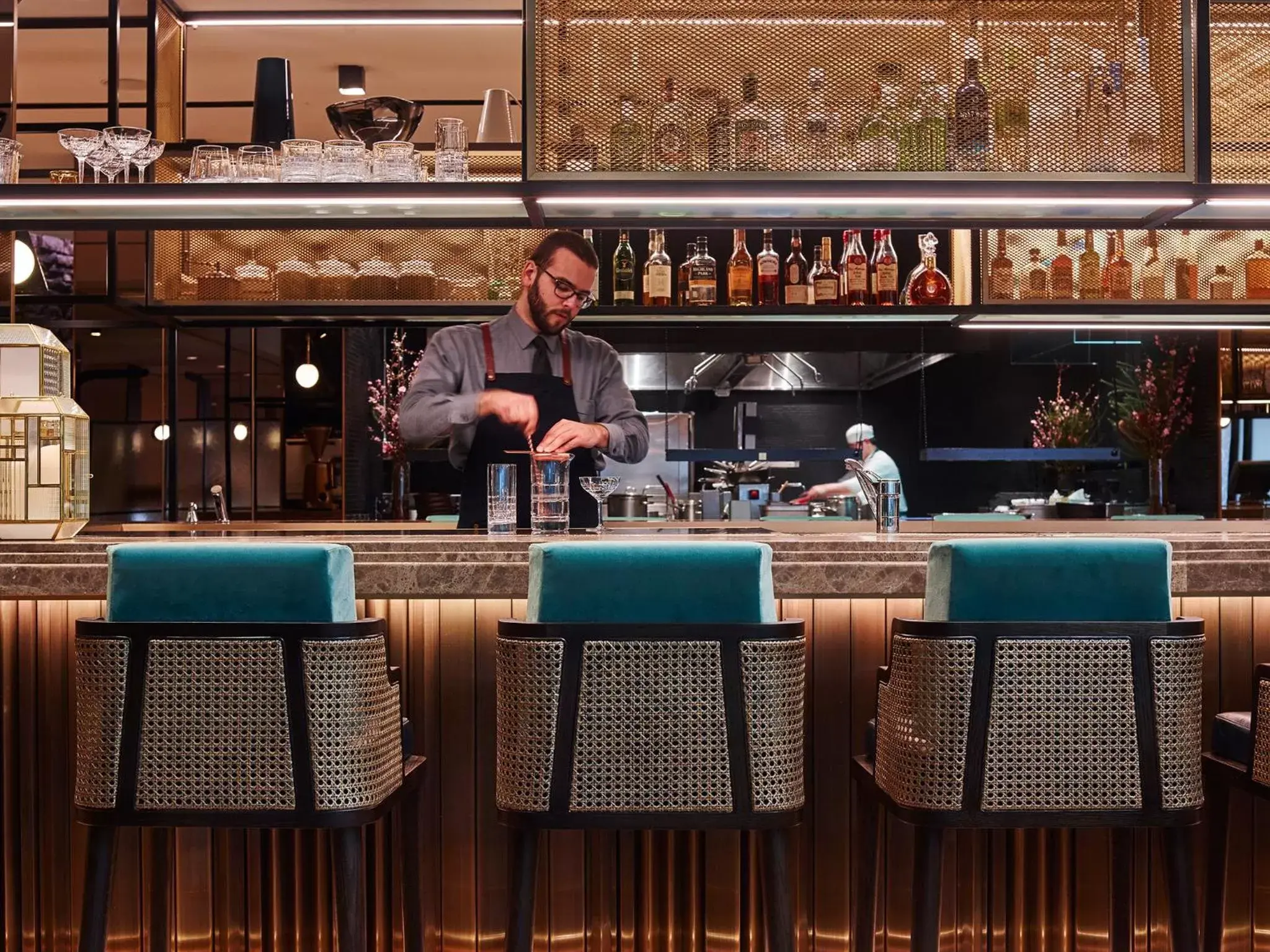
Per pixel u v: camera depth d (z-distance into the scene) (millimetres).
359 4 4934
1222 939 2277
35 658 2447
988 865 2490
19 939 2447
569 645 1812
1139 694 1816
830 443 6758
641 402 6582
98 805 1815
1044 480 6863
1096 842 2488
